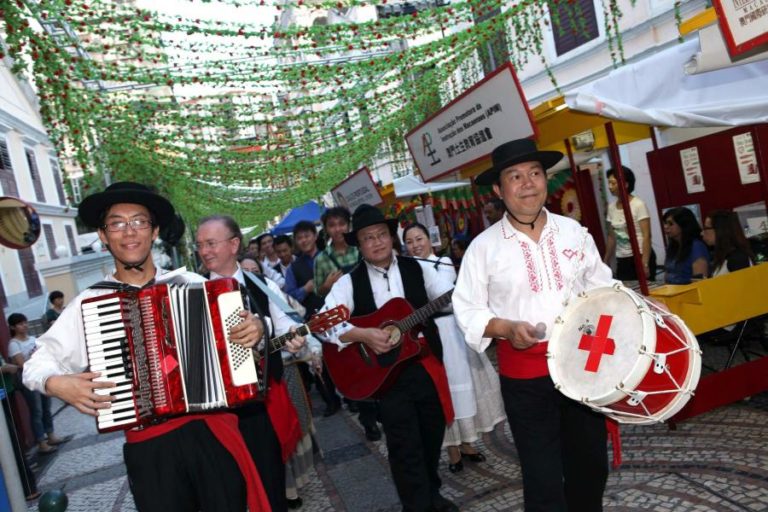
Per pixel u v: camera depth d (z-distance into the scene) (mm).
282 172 9227
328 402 6410
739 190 4945
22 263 15500
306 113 7129
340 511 3918
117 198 2416
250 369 2291
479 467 4172
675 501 3156
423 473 3227
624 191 4070
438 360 3445
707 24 3426
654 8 9539
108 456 6695
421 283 3670
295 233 6723
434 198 12086
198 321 2270
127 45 5285
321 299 5863
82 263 18719
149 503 2266
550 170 8805
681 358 2189
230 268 3467
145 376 2213
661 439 3977
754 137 4559
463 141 4918
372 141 9109
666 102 4660
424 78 7203
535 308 2553
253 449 3176
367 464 4723
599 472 2508
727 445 3688
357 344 3418
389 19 5281
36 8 4379
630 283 6996
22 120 17891
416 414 3314
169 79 5578
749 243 5070
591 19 10727
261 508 2453
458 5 5539
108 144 7969
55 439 7688
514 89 4039
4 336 7875
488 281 2633
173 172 9453
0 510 3223
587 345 2297
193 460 2316
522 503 3508
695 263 5266
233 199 16016
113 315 2184
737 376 4172
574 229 2619
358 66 5824
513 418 2553
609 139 4090
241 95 6980
